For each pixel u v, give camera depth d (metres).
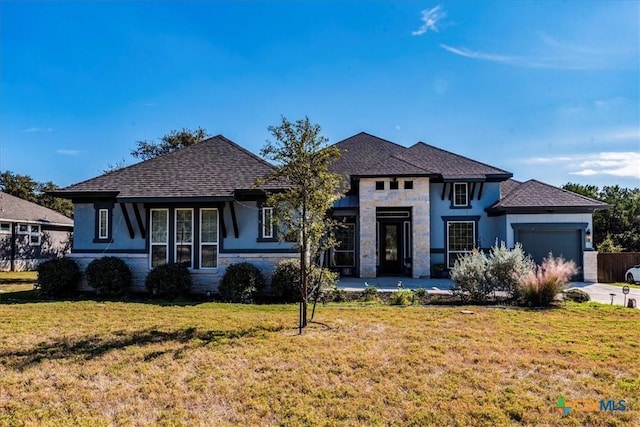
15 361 6.61
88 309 11.27
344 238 21.48
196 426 4.51
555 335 8.45
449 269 20.58
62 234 34.91
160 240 15.10
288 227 9.49
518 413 4.81
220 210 14.84
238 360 6.70
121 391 5.45
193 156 16.67
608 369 6.37
